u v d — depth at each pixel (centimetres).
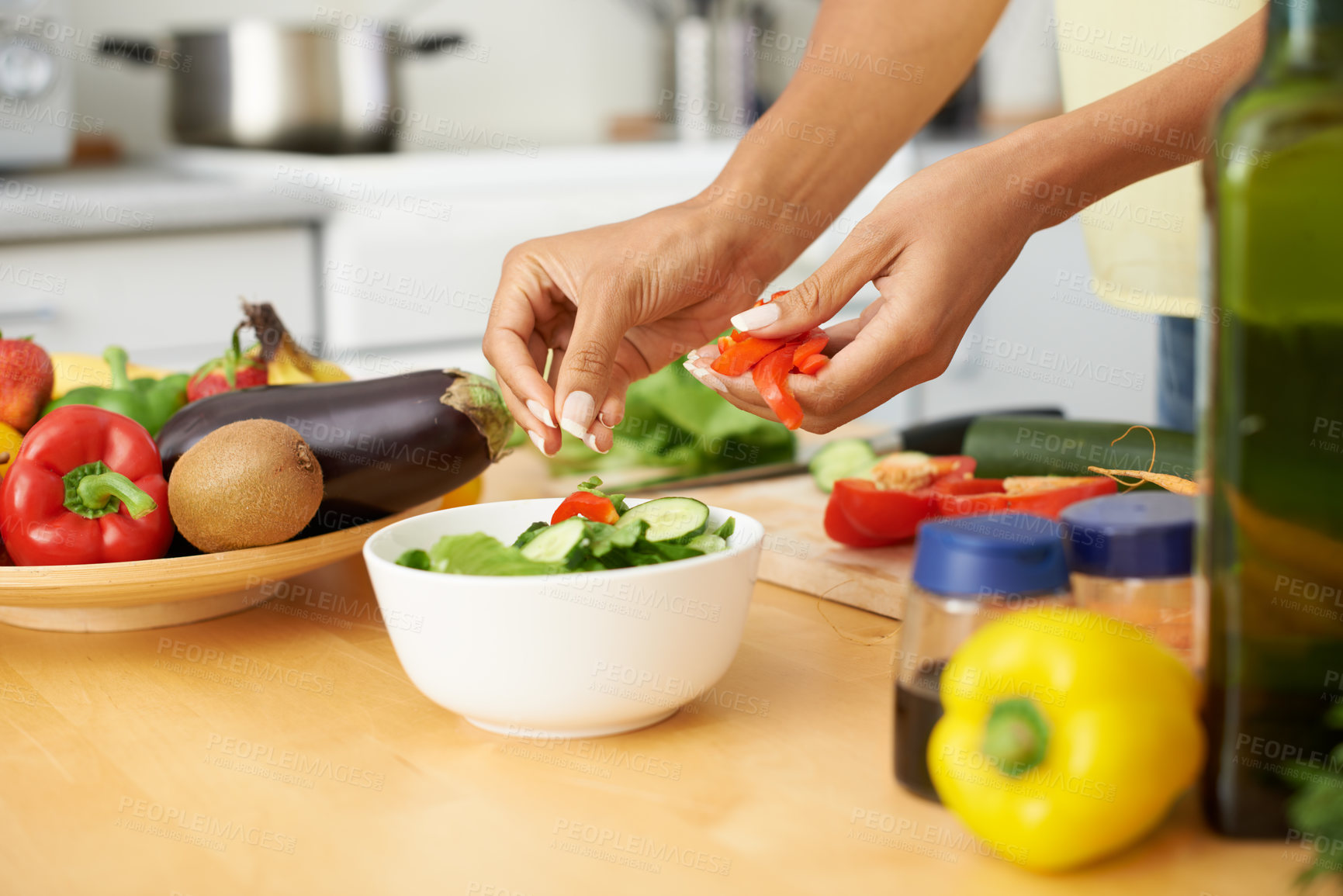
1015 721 43
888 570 78
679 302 83
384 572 56
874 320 69
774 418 73
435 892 45
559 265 80
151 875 47
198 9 254
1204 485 45
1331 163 40
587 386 71
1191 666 52
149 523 71
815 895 44
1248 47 65
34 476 69
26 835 50
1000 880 45
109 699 64
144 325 179
